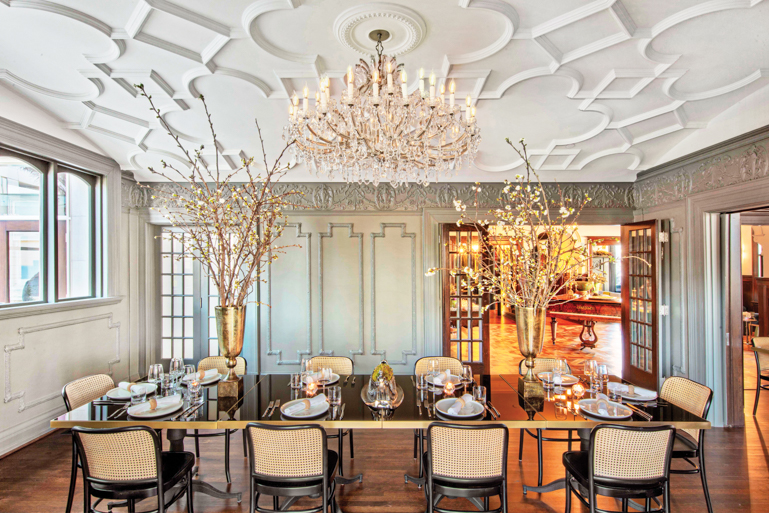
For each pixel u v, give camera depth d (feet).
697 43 7.93
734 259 12.98
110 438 6.62
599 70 8.97
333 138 8.81
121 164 15.37
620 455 6.69
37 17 7.23
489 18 7.27
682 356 14.26
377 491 9.17
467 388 9.48
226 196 17.06
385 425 7.43
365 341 17.31
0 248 11.37
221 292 9.00
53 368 12.53
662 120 11.82
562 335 30.50
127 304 16.39
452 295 17.37
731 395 12.94
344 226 17.38
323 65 8.80
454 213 17.34
